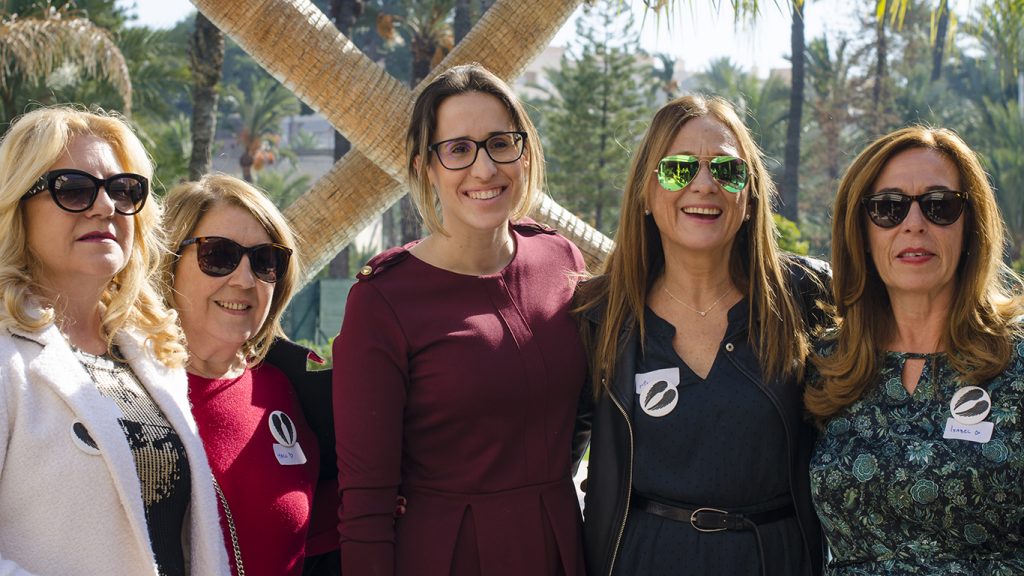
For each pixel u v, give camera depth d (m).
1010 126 32.56
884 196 2.92
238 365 3.18
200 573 2.59
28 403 2.32
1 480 2.29
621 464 3.11
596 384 3.16
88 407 2.38
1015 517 2.75
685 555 2.99
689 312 3.17
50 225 2.46
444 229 3.05
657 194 3.12
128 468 2.40
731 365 3.07
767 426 3.01
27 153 2.44
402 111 4.64
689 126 3.10
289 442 3.10
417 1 27.22
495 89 3.05
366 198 4.96
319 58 4.55
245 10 4.47
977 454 2.74
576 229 4.76
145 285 2.77
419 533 2.96
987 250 2.88
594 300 3.19
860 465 2.87
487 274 3.08
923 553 2.81
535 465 3.01
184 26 23.27
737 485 2.99
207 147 18.25
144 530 2.39
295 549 3.00
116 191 2.54
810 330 3.21
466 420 2.93
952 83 42.50
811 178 42.56
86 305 2.60
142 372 2.63
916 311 2.96
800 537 3.06
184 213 3.05
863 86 41.31
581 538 3.12
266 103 44.38
